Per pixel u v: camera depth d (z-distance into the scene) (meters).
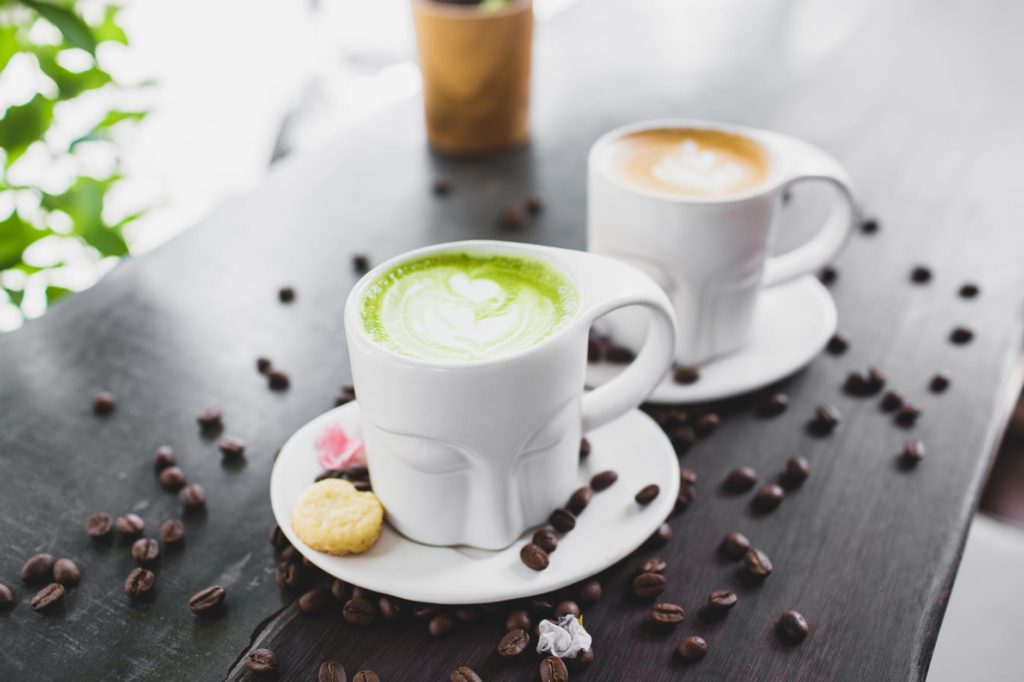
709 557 0.50
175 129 1.81
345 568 0.47
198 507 0.52
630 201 0.54
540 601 0.47
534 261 0.49
